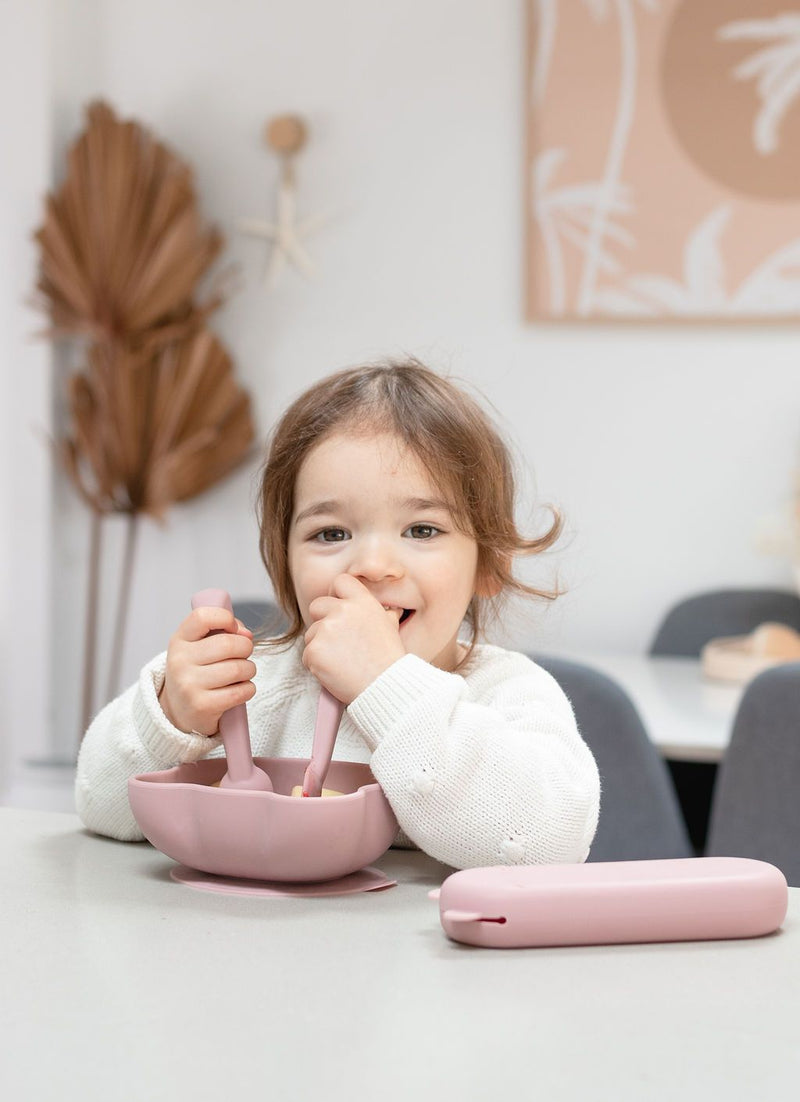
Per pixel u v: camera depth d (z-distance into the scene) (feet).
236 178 10.32
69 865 2.61
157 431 9.90
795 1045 1.68
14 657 10.37
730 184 9.32
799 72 9.18
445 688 2.55
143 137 9.96
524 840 2.47
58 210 9.82
